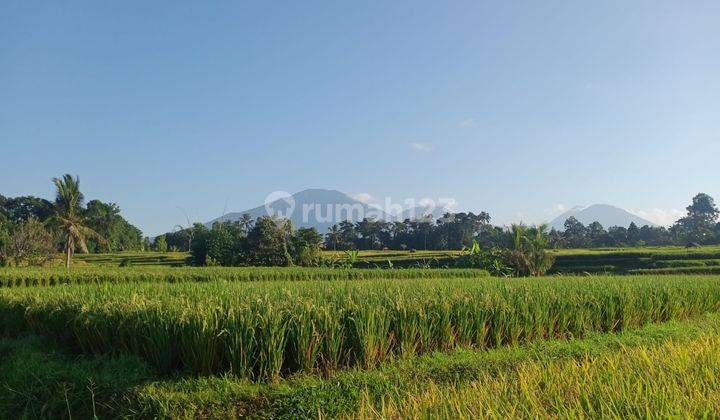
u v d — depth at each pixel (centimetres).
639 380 512
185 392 733
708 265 5075
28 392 805
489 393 530
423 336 977
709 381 527
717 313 1548
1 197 8594
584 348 962
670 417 415
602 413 436
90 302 1071
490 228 10975
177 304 938
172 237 9900
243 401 718
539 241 4203
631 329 1285
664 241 11912
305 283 1647
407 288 1332
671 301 1473
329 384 763
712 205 14312
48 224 4900
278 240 4534
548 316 1175
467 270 3500
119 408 722
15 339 1152
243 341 800
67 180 5056
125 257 7100
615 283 1659
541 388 555
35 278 2334
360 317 915
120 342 930
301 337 838
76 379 804
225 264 4556
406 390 727
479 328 1048
